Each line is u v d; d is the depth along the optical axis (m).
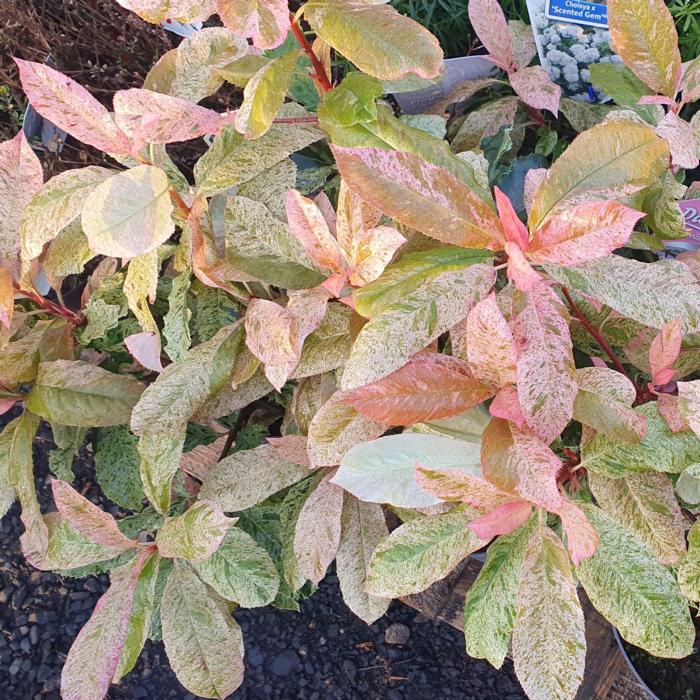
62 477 0.66
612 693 0.77
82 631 0.54
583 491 0.54
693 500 0.47
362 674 1.02
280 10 0.42
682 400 0.43
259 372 0.58
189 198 0.53
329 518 0.55
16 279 0.57
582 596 0.80
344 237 0.46
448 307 0.44
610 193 0.44
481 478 0.44
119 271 0.66
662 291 0.46
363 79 0.50
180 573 0.57
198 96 0.53
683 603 0.45
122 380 0.58
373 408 0.45
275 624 1.06
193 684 0.55
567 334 0.43
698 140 0.55
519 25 0.73
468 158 0.54
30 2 1.02
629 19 0.52
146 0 0.43
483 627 0.48
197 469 0.79
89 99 0.47
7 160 0.52
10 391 0.60
